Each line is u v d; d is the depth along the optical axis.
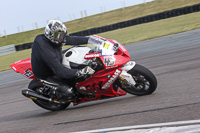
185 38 39.75
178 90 15.28
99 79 15.25
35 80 17.33
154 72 22.72
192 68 20.66
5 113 19.27
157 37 48.28
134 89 15.52
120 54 14.93
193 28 48.12
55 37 14.78
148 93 15.38
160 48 36.38
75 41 16.56
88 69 14.30
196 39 36.59
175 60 25.94
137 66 15.11
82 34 90.56
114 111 13.91
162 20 79.44
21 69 17.22
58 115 16.17
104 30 89.81
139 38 52.75
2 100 24.16
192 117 10.52
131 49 41.78
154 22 79.50
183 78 18.14
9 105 21.47
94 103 17.33
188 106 11.96
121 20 125.88
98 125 12.28
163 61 26.92
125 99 15.91
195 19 62.06
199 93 13.73
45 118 16.03
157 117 11.45
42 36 15.44
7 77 39.09
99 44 15.38
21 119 16.83
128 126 11.11
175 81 17.80
